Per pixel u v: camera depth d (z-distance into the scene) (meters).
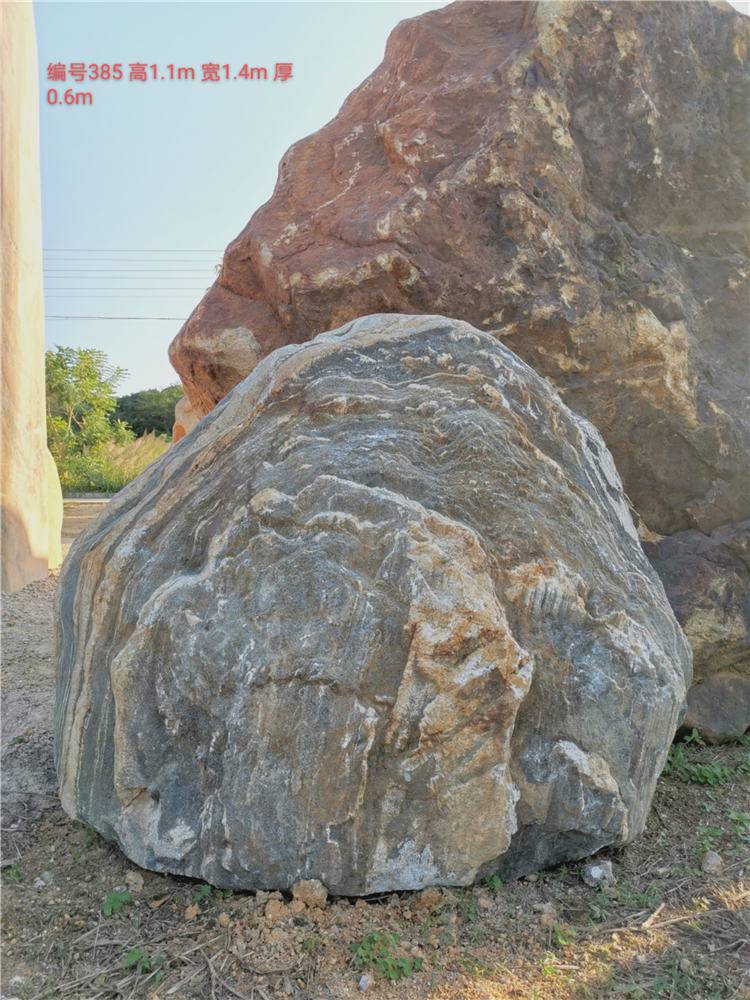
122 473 18.31
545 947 2.41
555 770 2.52
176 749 2.53
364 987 2.25
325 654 2.41
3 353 5.81
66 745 2.79
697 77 4.09
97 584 2.77
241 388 3.13
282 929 2.41
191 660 2.47
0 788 3.28
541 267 3.73
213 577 2.54
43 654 4.70
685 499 3.95
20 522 6.00
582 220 3.90
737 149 4.17
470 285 3.68
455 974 2.30
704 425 3.90
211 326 4.04
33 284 6.09
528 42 3.90
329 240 3.88
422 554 2.44
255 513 2.58
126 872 2.70
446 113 3.91
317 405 2.79
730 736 3.83
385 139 3.96
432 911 2.48
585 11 3.88
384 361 2.94
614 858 2.86
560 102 3.86
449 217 3.72
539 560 2.59
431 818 2.43
